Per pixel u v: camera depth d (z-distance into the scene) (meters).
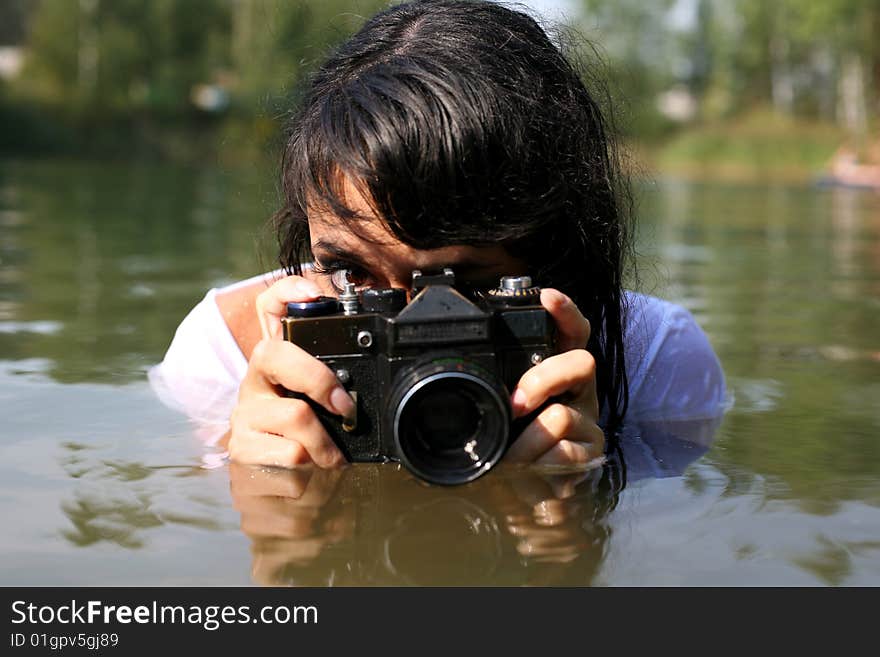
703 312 3.05
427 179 1.33
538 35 1.63
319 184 1.43
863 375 2.12
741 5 34.53
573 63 1.83
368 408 1.39
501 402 1.21
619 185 1.90
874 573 1.04
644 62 36.91
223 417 1.67
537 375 1.36
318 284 1.62
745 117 33.94
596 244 1.61
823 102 33.31
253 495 1.26
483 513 1.21
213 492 1.28
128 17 25.77
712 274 4.02
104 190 9.88
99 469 1.37
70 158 20.56
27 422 1.63
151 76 25.72
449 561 1.06
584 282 1.61
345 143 1.36
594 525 1.17
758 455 1.50
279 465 1.38
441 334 1.26
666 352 1.83
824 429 1.66
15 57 36.09
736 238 5.81
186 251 4.53
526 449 1.38
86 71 25.22
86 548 1.08
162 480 1.32
